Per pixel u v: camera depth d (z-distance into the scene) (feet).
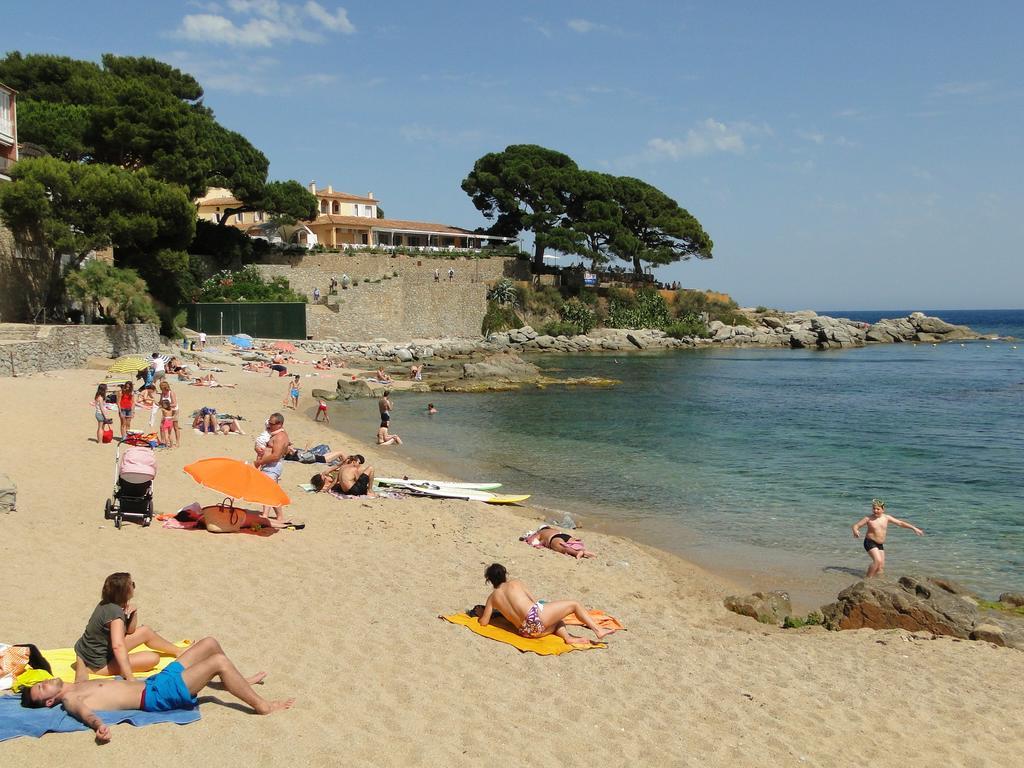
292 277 251.19
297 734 22.38
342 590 37.35
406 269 289.12
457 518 57.36
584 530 60.08
